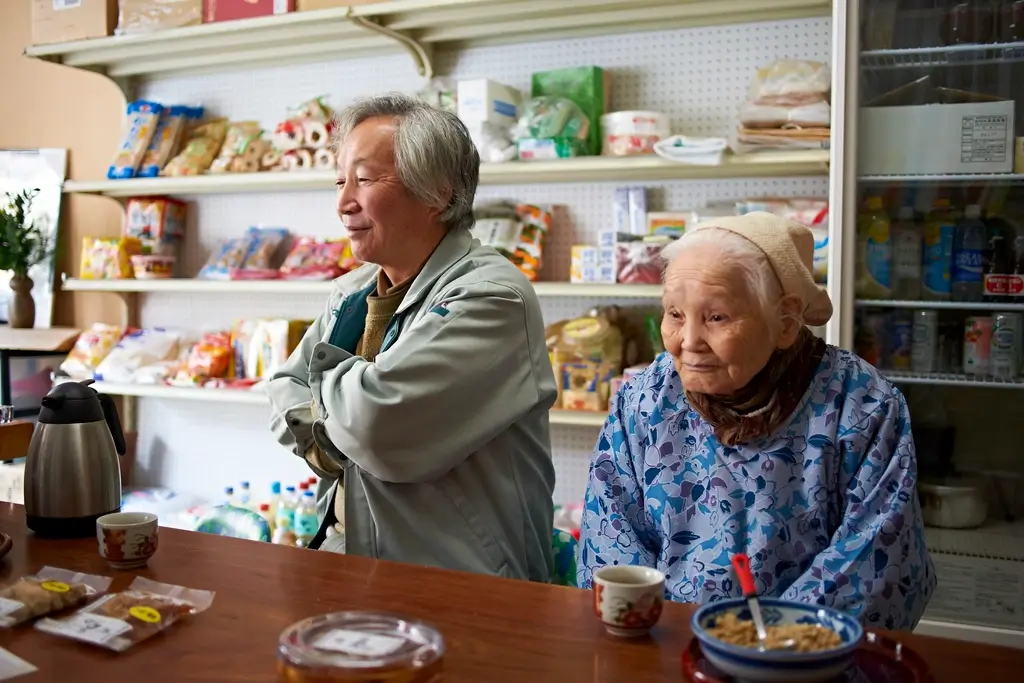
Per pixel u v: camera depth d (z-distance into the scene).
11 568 1.29
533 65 2.95
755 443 1.36
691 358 1.31
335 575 1.26
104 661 0.97
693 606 1.15
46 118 3.78
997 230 2.37
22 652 0.99
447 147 1.69
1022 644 2.22
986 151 2.26
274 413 1.87
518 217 2.85
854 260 2.30
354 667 0.84
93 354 3.43
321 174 2.94
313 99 3.17
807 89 2.39
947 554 2.38
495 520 1.64
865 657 0.97
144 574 1.26
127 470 3.67
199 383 3.20
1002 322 2.36
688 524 1.41
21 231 3.54
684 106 2.78
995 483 2.45
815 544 1.32
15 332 3.53
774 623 1.00
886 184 2.41
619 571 1.10
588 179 2.87
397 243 1.72
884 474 1.29
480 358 1.57
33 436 1.48
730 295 1.28
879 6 2.31
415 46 2.93
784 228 1.34
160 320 3.62
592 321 2.68
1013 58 2.33
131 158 3.29
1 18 3.83
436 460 1.54
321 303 3.35
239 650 1.00
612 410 1.54
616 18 2.71
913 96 2.40
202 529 2.84
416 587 1.21
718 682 0.89
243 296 3.48
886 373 2.39
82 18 3.22
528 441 1.71
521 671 0.95
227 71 3.46
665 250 1.40
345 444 1.52
